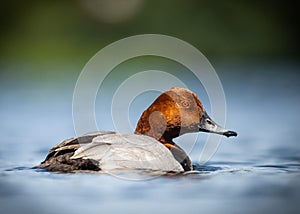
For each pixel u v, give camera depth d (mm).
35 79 25688
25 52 29578
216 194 9047
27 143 14055
